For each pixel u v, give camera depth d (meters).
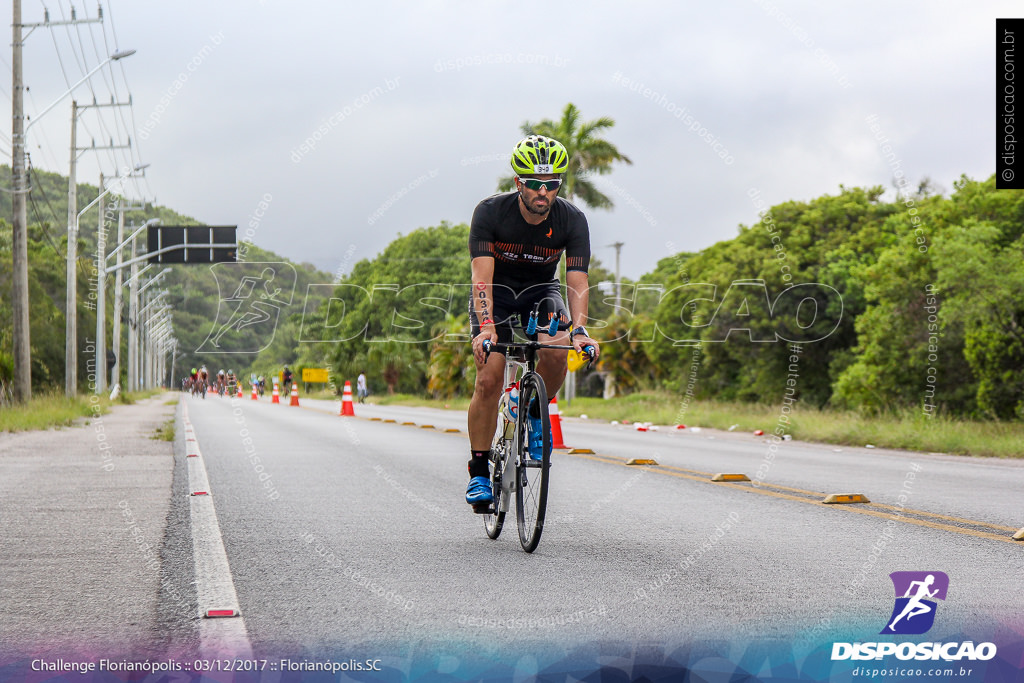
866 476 10.33
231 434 17.50
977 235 20.52
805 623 4.02
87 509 7.28
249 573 5.01
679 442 16.64
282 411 31.78
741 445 16.05
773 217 34.53
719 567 5.16
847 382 25.02
